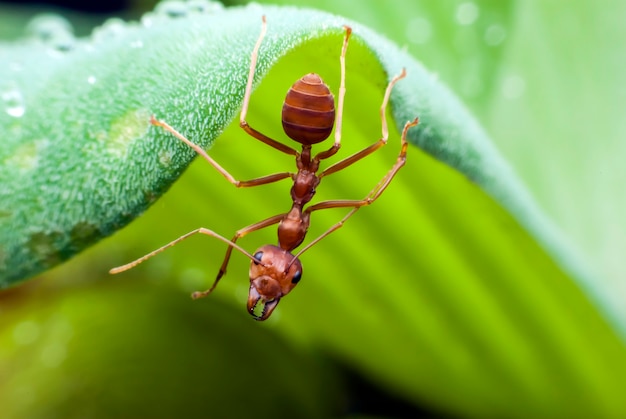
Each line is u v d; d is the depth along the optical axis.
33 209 0.05
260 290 0.05
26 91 0.05
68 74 0.05
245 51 0.05
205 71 0.05
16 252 0.05
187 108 0.05
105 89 0.05
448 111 0.05
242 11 0.05
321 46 0.05
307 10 0.05
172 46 0.05
